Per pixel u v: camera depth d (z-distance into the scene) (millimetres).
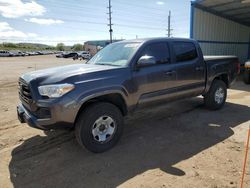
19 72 18484
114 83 3807
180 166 3365
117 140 4016
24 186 3000
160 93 4586
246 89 9516
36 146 4121
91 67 4016
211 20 14555
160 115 5742
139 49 4273
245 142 4137
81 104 3480
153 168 3334
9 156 3781
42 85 3430
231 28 16578
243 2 12578
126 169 3326
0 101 7527
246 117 5562
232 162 3441
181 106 6508
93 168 3371
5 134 4680
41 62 36031
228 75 6363
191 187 2873
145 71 4270
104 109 3748
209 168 3291
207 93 5965
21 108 3949
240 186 2871
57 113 3346
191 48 5305
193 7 13094
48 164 3510
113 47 4902
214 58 5934
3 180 3133
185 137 4402
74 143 4195
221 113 5898
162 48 4680
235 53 17641
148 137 4422
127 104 4074
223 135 4473
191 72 5188
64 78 3430
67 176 3191
